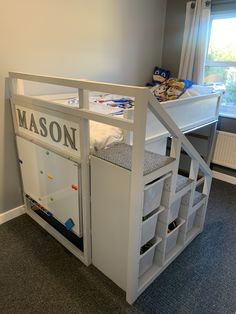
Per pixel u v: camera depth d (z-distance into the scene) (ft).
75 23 7.20
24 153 6.25
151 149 6.07
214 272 5.33
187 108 6.81
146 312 4.42
